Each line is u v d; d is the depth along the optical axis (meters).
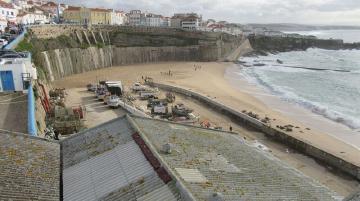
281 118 64.94
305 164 44.28
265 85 103.50
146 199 15.53
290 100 82.81
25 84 44.06
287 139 50.88
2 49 59.00
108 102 61.00
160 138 21.61
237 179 18.64
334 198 20.39
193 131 25.97
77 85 88.25
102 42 135.88
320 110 73.56
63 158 21.16
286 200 17.77
